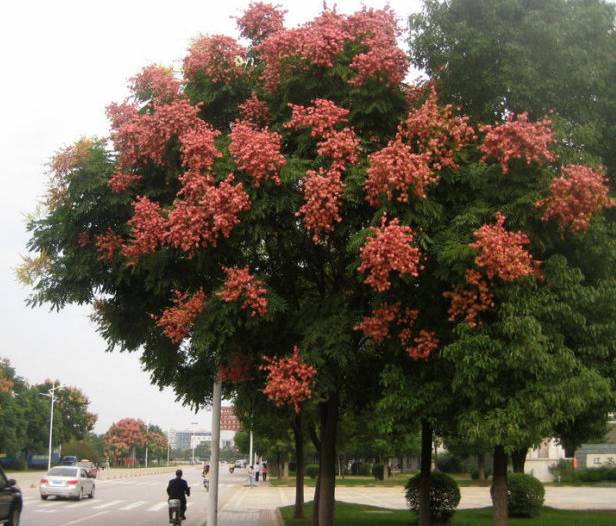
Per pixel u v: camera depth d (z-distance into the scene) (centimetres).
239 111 1200
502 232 933
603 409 1025
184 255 1116
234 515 2553
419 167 957
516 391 958
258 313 1046
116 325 1299
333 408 1361
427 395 1024
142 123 1127
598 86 1130
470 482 5334
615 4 1185
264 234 1032
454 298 967
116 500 3250
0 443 6869
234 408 1744
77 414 9144
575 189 938
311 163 1057
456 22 1188
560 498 3631
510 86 1117
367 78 1076
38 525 2048
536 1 1170
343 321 1069
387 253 917
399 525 1917
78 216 1162
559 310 952
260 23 1270
